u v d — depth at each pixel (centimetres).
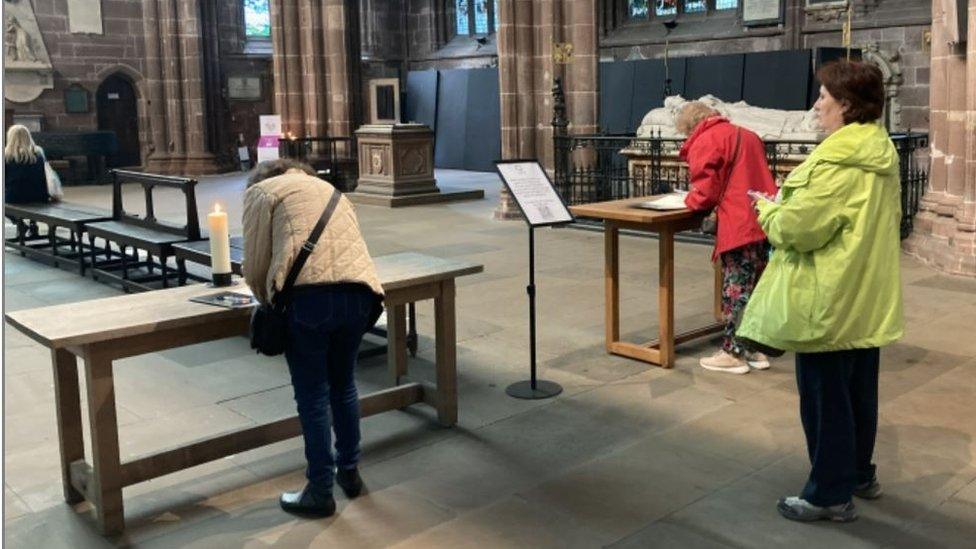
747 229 523
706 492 389
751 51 1930
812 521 358
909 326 641
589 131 1244
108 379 360
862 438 366
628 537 351
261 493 401
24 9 2058
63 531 371
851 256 328
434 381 550
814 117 1083
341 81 1695
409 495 394
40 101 2103
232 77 2403
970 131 795
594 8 1220
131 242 815
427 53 2666
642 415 484
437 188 1523
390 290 439
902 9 1716
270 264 355
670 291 554
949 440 437
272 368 588
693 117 542
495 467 421
